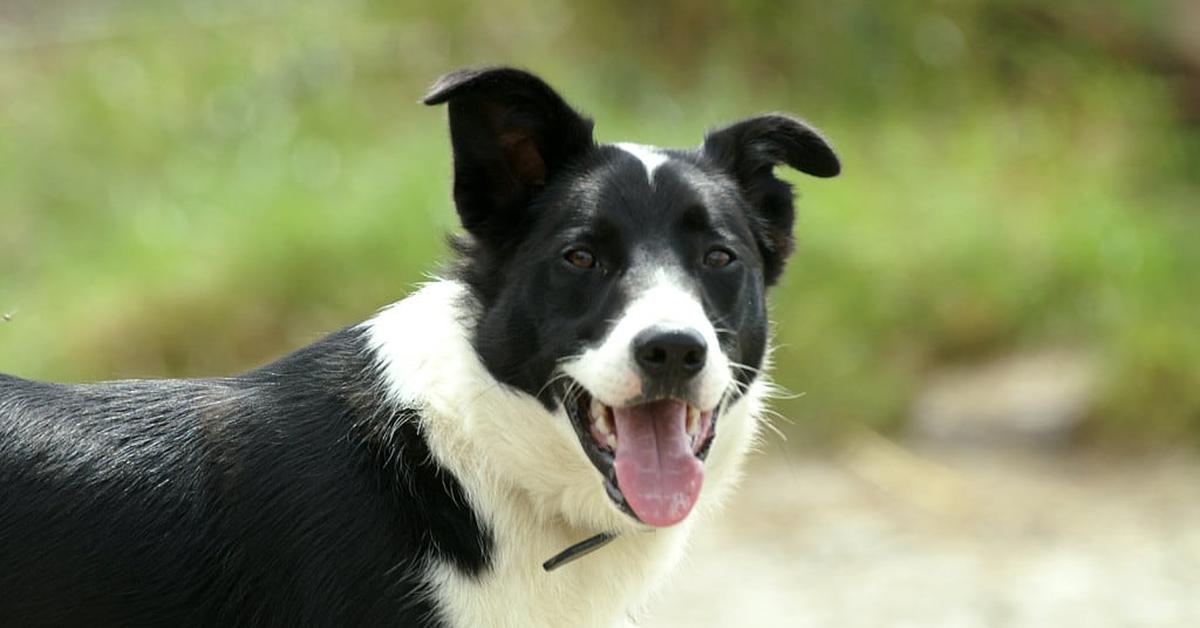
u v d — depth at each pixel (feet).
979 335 42.01
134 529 16.81
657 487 16.61
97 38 52.39
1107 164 49.06
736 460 18.53
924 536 32.60
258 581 16.76
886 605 28.58
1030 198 46.73
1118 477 36.06
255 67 49.98
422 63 50.72
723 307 17.84
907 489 35.35
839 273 41.45
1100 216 45.50
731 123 19.45
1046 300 42.88
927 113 50.98
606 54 50.98
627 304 16.83
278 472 16.94
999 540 32.27
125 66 50.37
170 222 43.16
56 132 47.65
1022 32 53.93
